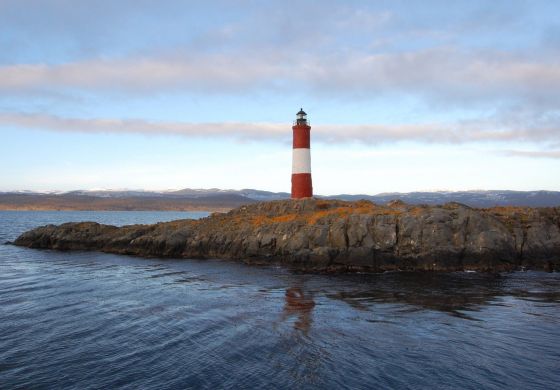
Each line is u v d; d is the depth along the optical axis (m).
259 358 21.92
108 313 29.58
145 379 19.62
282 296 35.06
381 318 28.64
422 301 33.34
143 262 53.91
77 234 69.25
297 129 66.69
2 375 19.88
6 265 51.19
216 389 18.75
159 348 23.19
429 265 46.75
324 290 37.34
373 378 19.73
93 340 24.28
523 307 31.50
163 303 32.53
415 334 25.42
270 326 26.88
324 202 63.62
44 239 70.81
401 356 22.14
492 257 46.78
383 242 47.94
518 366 20.95
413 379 19.62
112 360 21.61
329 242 49.41
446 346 23.48
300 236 50.72
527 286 38.91
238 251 55.16
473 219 48.66
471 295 35.38
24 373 20.11
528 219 51.81
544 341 24.23
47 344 23.61
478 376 19.91
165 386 18.98
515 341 24.25
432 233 47.53
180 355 22.28
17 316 28.66
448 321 27.95
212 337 24.88
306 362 21.44
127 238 64.75
